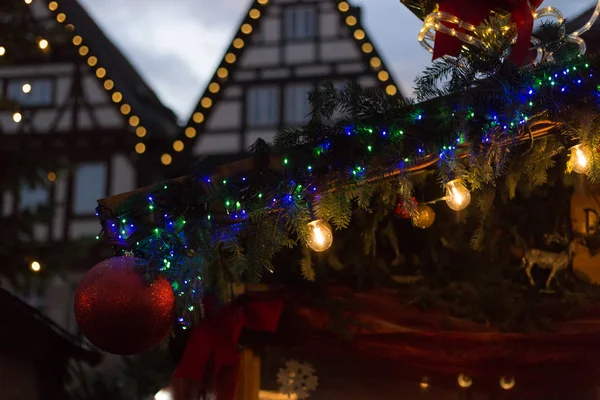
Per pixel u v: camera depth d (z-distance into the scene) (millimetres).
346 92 3385
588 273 4699
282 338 4613
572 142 3428
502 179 4094
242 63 15680
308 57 15477
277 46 15617
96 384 10938
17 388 8047
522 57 3400
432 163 3395
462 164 3293
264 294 4578
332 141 3402
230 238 3498
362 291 4676
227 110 15562
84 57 16812
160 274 3391
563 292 4574
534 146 3531
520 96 3125
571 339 4453
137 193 3574
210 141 15508
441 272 4688
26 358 8234
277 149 3473
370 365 4711
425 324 4559
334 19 15492
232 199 3473
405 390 4801
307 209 3395
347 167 3398
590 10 5328
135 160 16328
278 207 3449
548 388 4555
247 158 3523
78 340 8984
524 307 4508
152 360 10766
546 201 4656
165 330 3391
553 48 3350
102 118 16578
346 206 3430
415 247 4758
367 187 3432
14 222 10430
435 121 3277
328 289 4637
